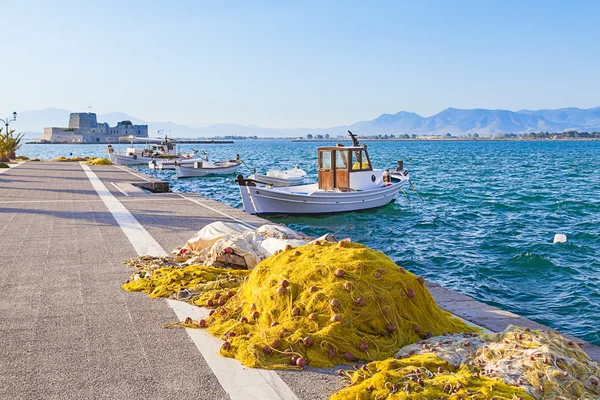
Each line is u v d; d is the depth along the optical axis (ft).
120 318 22.89
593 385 15.62
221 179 157.28
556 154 382.22
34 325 21.98
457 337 19.61
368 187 85.40
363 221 77.05
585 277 44.29
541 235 64.23
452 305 25.35
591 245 58.29
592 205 93.97
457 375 15.76
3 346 19.76
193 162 175.73
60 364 18.22
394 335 19.49
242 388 16.52
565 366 16.01
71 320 22.61
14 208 59.16
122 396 15.99
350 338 18.92
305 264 21.68
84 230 44.93
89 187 86.33
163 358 18.75
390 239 63.16
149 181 100.12
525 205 95.04
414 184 140.46
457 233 66.74
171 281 27.48
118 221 49.93
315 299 19.89
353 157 84.12
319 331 19.02
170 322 22.38
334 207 80.74
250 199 80.28
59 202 65.31
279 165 247.29
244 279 26.91
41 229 45.42
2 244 38.86
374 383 15.58
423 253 54.60
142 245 38.58
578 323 33.58
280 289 20.70
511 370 15.85
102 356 18.92
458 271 46.96
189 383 16.84
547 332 18.70
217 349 19.54
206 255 32.12
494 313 24.14
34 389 16.40
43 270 31.17
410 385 15.34
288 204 79.30
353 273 20.71
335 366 18.11
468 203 98.27
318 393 16.20
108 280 29.04
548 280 43.80
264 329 19.89
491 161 277.64
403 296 20.66
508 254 53.42
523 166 230.68
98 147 622.54
